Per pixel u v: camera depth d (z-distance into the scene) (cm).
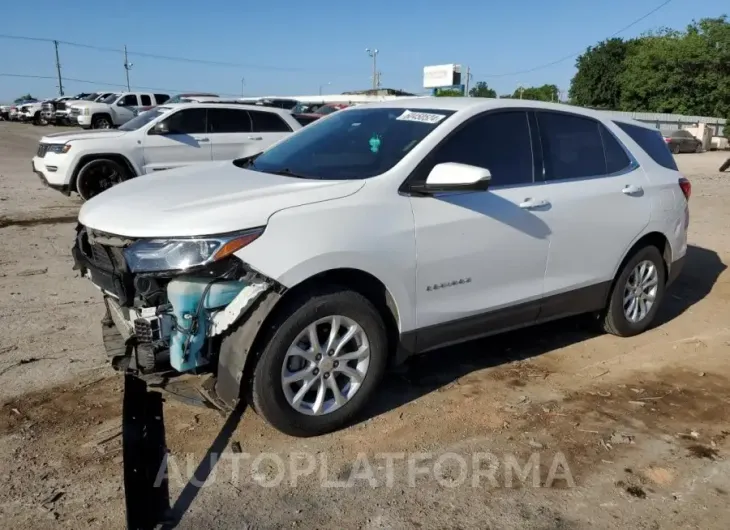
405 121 424
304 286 348
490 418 392
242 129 1259
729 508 314
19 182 1385
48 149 1109
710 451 365
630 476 338
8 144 2388
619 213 491
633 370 473
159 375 351
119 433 358
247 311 325
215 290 322
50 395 396
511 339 525
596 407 412
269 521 294
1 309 544
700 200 1326
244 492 314
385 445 359
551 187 450
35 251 753
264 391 336
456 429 378
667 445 370
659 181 531
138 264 320
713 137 4162
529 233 430
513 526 297
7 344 471
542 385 441
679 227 551
